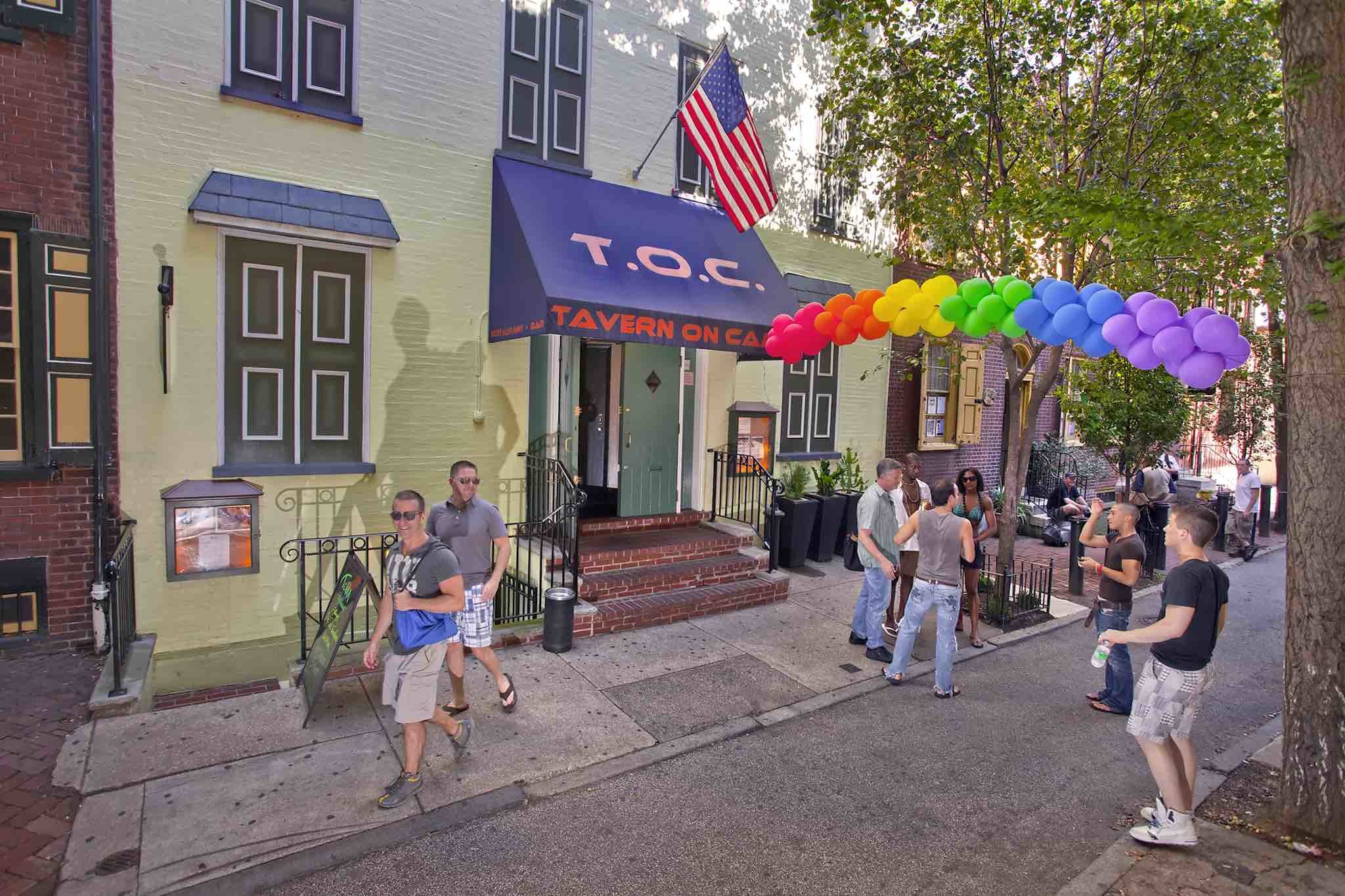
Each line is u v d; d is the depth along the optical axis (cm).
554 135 798
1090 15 748
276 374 650
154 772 422
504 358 762
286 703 512
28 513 559
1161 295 798
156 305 595
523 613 729
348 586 523
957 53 789
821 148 1025
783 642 692
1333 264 371
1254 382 1188
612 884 353
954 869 373
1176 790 386
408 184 702
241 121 623
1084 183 773
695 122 757
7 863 342
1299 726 403
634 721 519
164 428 604
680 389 922
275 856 359
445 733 475
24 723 469
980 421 1294
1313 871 371
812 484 1068
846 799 436
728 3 922
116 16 571
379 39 683
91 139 561
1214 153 684
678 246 811
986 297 511
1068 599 899
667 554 798
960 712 564
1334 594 390
